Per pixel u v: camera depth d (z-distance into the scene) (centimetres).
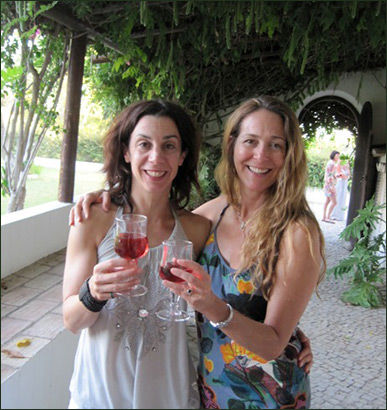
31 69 283
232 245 136
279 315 119
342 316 195
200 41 376
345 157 479
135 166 125
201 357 136
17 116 264
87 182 465
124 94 484
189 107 560
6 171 255
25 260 209
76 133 328
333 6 292
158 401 122
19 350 141
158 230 136
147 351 122
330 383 140
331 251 314
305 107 583
